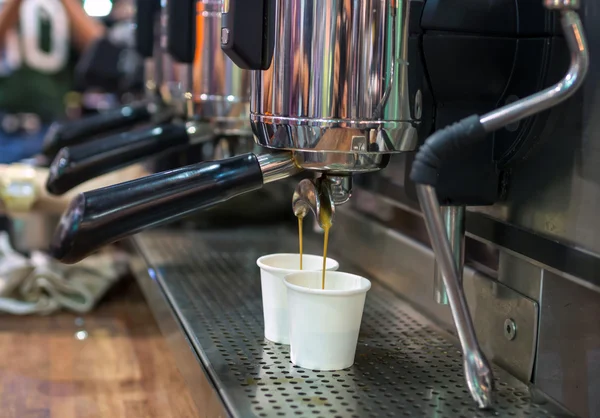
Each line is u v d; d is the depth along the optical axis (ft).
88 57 4.98
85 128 3.82
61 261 1.94
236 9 1.83
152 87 3.97
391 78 1.89
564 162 1.93
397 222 2.99
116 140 2.99
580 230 1.87
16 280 3.70
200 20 3.01
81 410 2.58
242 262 3.36
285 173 2.05
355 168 1.95
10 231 4.09
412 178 1.63
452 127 1.63
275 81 1.91
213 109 3.03
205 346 2.23
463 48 1.97
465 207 2.15
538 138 1.98
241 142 3.30
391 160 2.92
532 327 2.06
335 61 1.85
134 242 3.78
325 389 1.93
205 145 4.00
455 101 2.05
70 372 2.94
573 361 1.97
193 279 3.05
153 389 2.79
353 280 2.14
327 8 1.83
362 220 3.26
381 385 1.96
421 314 2.63
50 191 2.98
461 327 1.68
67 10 5.87
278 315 2.25
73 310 3.69
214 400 1.91
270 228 4.12
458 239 2.08
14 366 2.98
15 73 6.07
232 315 2.56
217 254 3.50
